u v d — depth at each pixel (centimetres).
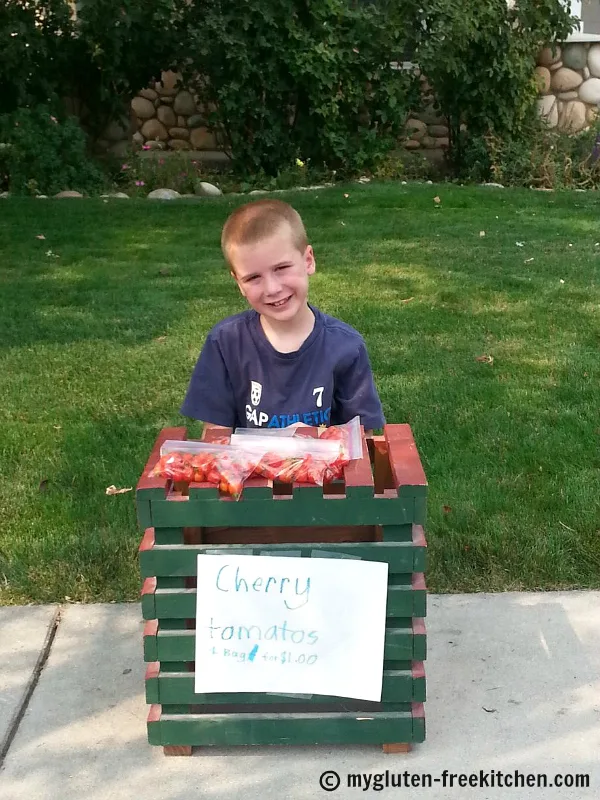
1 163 1016
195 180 1066
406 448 220
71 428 404
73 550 309
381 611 207
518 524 320
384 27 1085
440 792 210
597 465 362
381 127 1165
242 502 199
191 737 221
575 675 248
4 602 287
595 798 206
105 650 264
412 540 204
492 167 1152
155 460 213
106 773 218
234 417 261
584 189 1116
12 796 211
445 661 255
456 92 1154
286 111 1131
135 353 497
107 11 1034
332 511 200
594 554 303
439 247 742
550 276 648
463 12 1091
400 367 470
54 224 838
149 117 1201
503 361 478
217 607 209
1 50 1014
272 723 220
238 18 1045
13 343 514
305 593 207
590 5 1177
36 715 238
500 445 380
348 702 222
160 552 205
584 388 438
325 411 254
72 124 1047
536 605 279
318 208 916
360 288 620
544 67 1206
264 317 249
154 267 689
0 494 348
